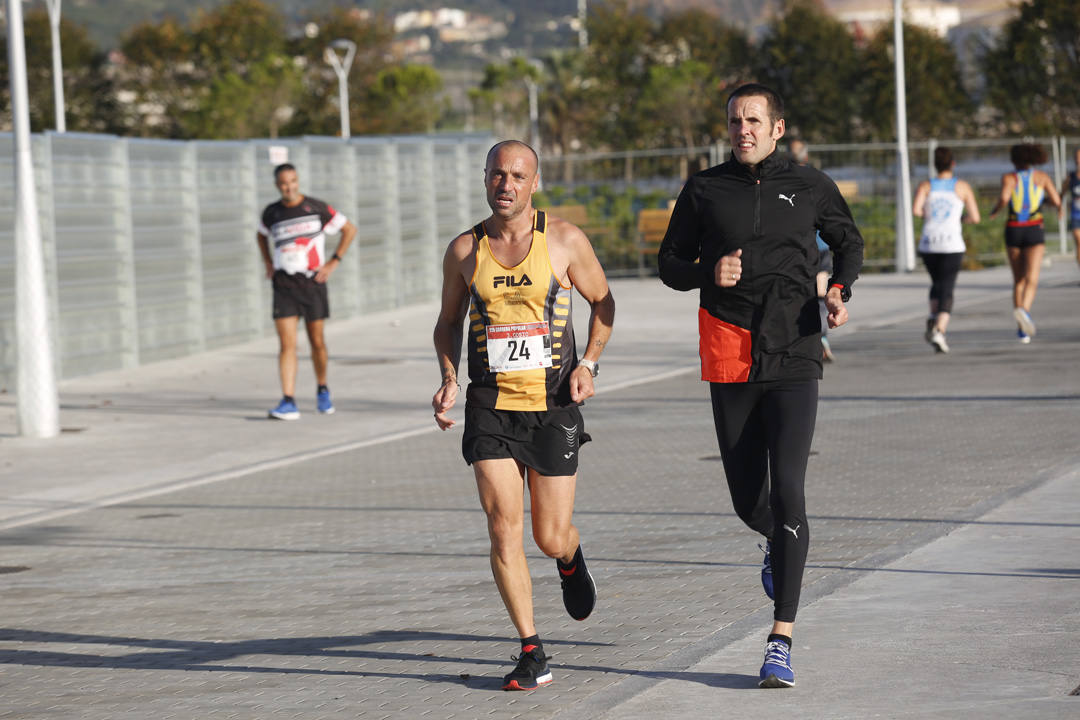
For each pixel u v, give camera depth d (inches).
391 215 2448.3
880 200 2869.1
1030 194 1594.5
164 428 1315.2
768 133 546.0
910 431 1102.4
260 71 7450.8
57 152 1652.3
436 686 547.8
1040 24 5654.5
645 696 514.9
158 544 856.9
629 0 7628.0
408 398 1456.7
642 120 7062.0
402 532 853.8
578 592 582.9
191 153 1930.4
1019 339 1636.3
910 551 715.4
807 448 537.0
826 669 535.8
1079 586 631.2
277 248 1343.5
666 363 1641.2
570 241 542.6
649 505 888.9
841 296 542.6
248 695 552.7
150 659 614.2
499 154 536.4
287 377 1346.0
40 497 1021.8
